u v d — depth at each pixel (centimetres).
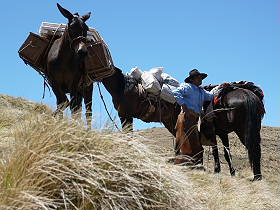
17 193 432
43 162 464
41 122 528
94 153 505
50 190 461
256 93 1150
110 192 469
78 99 1059
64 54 1024
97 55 1091
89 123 553
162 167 536
